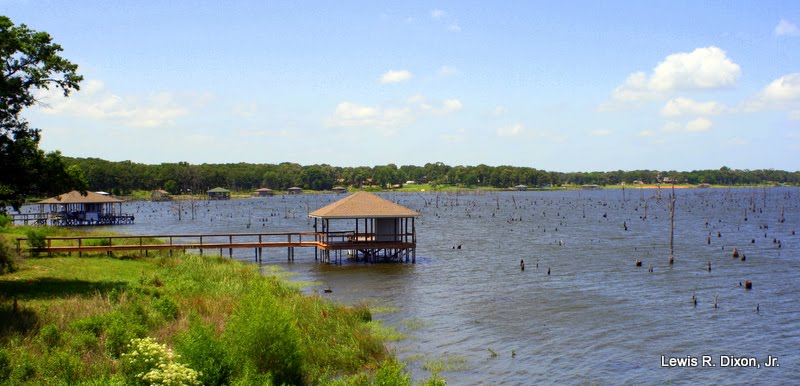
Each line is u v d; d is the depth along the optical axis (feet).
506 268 191.11
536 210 572.10
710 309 130.72
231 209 598.75
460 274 177.58
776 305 134.72
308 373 80.18
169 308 99.60
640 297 143.54
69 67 118.52
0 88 106.93
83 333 83.10
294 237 288.30
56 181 119.85
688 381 87.51
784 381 87.86
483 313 126.00
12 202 118.42
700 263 202.59
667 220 426.51
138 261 160.45
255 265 179.11
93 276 130.00
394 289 152.76
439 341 104.78
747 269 188.55
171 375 62.90
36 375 70.03
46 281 119.96
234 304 107.14
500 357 96.48
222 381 69.31
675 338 108.47
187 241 268.41
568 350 100.68
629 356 98.17
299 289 148.36
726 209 570.46
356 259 206.69
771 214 491.31
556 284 161.17
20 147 113.60
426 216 494.18
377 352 94.02
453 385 84.02
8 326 83.92
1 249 128.57
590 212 535.19
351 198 204.03
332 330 100.78
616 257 220.84
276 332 75.51
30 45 113.60
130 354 68.95
